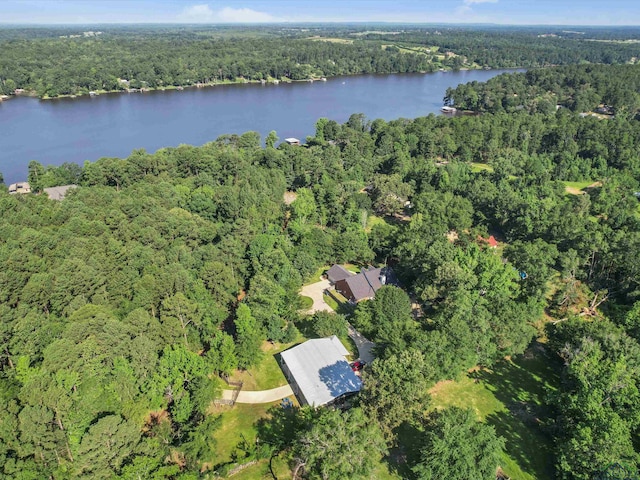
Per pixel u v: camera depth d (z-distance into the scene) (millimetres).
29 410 48312
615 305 90750
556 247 101312
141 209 107312
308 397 65562
